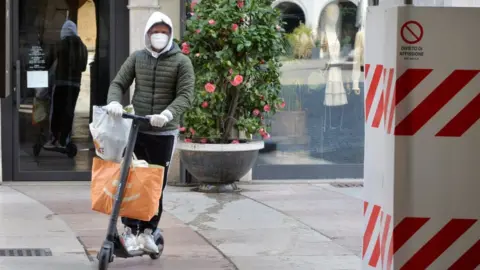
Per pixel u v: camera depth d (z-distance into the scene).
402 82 8.44
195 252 16.27
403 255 8.64
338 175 25.84
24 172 24.78
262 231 18.33
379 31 8.80
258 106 23.45
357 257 15.95
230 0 22.72
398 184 8.55
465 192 8.55
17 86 24.53
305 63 25.72
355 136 25.97
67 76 24.86
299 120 25.75
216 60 22.88
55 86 24.83
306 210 20.89
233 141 23.09
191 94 14.74
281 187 24.52
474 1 15.11
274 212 20.55
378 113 8.93
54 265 15.00
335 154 25.92
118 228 18.27
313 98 25.81
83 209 20.58
